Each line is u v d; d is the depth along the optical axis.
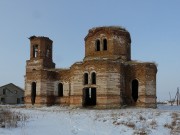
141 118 27.23
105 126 24.52
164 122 25.02
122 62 46.28
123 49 49.81
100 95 43.66
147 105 44.97
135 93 47.41
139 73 46.00
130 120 26.52
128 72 46.91
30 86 52.78
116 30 49.44
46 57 62.19
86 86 45.06
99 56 49.06
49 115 33.12
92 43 50.34
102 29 49.69
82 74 45.81
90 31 51.03
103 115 31.58
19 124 23.08
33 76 52.59
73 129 22.67
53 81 53.16
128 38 51.75
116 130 22.58
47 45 62.72
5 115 27.03
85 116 31.77
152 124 24.30
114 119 27.78
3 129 19.94
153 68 46.34
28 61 62.41
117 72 44.25
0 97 93.50
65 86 52.25
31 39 62.84
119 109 40.88
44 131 20.98
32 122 25.42
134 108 42.97
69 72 51.84
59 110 41.97
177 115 28.84
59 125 24.62
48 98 51.78
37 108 47.53
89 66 45.03
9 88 95.69
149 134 20.92
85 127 23.89
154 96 46.03
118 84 44.06
